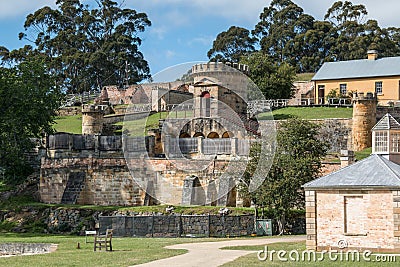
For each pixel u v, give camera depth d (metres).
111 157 68.06
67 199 64.81
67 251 39.84
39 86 73.31
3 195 66.94
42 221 61.22
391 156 45.44
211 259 33.09
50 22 143.88
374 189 36.09
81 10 148.88
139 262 32.59
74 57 134.75
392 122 46.06
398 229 35.41
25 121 67.69
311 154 59.00
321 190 37.47
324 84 102.31
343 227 36.78
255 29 164.50
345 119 83.94
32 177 69.31
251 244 41.59
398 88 96.94
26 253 43.75
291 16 164.00
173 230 53.88
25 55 135.75
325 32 156.25
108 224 55.44
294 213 57.34
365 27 154.62
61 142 73.62
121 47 142.50
